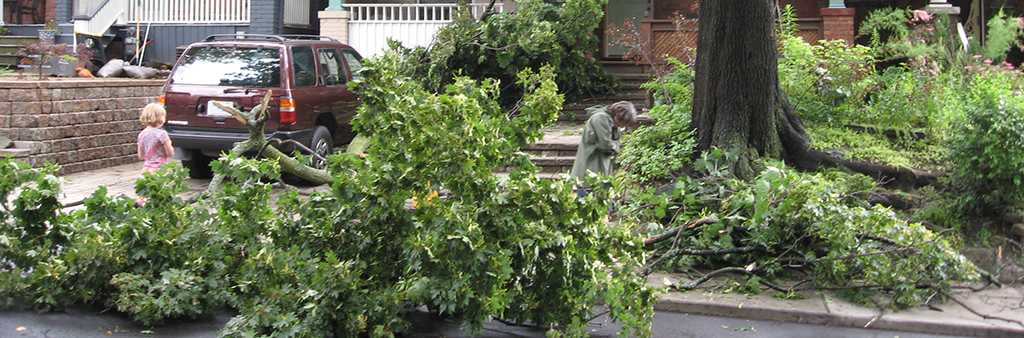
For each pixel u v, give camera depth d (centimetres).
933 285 629
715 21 852
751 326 590
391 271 561
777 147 866
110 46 1708
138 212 579
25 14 1894
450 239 492
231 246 602
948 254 603
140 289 564
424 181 527
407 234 548
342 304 520
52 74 1451
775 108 870
